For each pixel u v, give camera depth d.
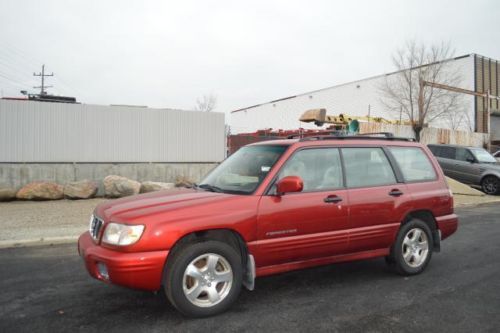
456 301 4.46
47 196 12.16
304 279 5.23
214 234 4.15
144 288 3.72
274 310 4.18
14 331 3.69
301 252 4.45
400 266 5.24
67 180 14.61
